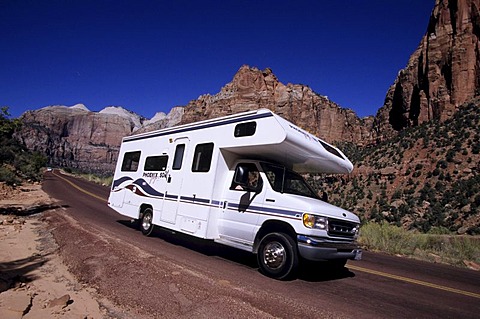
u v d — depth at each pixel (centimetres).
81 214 1227
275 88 14350
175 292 429
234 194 662
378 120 12000
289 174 675
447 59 8431
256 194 620
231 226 646
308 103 13500
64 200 1756
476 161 4697
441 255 1109
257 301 423
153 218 862
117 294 423
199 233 680
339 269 720
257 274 575
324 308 430
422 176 5172
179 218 758
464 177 4606
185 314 372
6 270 511
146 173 938
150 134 977
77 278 493
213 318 365
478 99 6300
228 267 605
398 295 546
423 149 5762
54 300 393
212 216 673
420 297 548
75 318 354
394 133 9938
